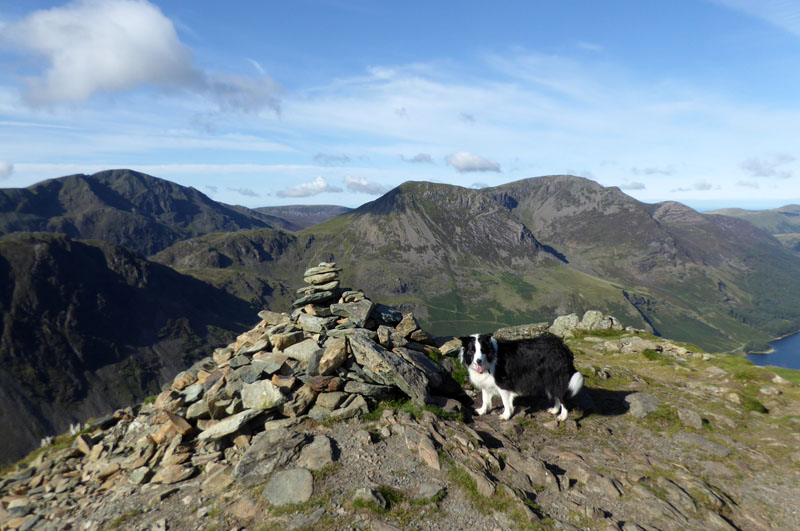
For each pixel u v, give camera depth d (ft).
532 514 24.50
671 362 79.30
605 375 60.18
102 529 28.68
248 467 29.96
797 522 26.66
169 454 38.86
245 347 51.90
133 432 49.52
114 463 41.32
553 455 33.94
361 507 24.91
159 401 47.01
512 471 29.40
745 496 29.89
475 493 26.43
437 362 48.24
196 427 42.29
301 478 27.71
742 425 43.62
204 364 53.98
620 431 40.40
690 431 40.96
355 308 49.01
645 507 26.73
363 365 41.55
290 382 40.47
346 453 30.96
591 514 25.41
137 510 30.17
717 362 77.87
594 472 30.30
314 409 38.63
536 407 44.55
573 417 43.04
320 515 24.54
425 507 25.18
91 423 56.54
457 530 23.38
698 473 32.91
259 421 39.19
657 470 32.42
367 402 40.01
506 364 39.11
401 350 44.37
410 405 38.91
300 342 46.42
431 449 30.37
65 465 45.93
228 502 27.68
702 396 52.34
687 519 25.90
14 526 34.22
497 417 40.88
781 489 30.63
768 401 53.16
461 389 45.85
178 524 26.61
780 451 37.19
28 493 40.52
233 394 41.98
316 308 51.57
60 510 35.01
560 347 40.14
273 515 25.21
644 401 46.06
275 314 55.57
